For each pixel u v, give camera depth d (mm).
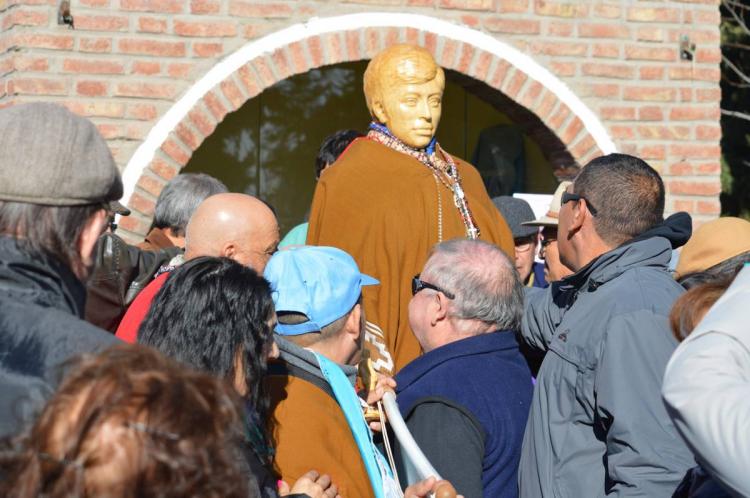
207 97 7254
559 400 3391
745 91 13773
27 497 1489
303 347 3236
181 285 2770
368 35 7551
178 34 7227
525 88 7844
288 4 7426
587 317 3420
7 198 2146
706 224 3963
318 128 9547
